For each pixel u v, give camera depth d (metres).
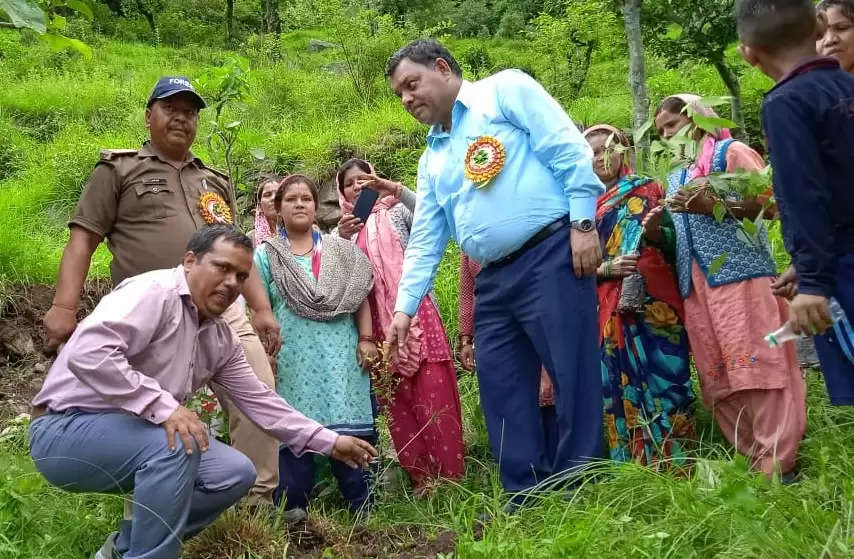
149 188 4.01
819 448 3.55
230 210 4.30
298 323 4.16
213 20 32.19
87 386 3.02
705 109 3.90
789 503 2.87
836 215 2.53
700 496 3.06
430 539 3.52
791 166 2.44
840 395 2.61
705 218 3.84
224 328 3.39
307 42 22.23
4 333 6.26
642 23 9.50
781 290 2.85
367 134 10.04
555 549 2.79
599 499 3.18
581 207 3.43
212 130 5.77
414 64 3.63
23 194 9.30
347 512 3.93
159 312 3.09
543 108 3.49
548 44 12.95
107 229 4.04
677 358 3.98
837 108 2.44
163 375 3.14
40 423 3.12
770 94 2.54
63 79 15.02
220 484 3.17
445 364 4.37
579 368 3.48
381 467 4.40
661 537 2.69
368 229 4.62
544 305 3.46
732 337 3.71
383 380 4.11
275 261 4.25
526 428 3.63
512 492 3.58
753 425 3.75
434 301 4.47
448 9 30.41
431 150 3.81
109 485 3.08
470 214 3.56
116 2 31.16
